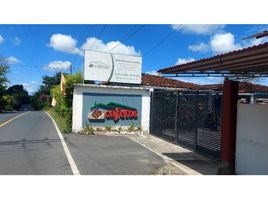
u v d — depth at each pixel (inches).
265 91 808.9
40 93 3139.8
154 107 648.4
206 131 432.5
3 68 1863.9
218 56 264.7
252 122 290.5
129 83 678.5
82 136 580.7
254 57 253.3
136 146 485.7
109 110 639.8
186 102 502.3
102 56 655.1
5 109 2082.9
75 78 663.1
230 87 333.7
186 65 323.3
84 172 311.0
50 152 409.7
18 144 466.9
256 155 282.0
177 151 454.3
